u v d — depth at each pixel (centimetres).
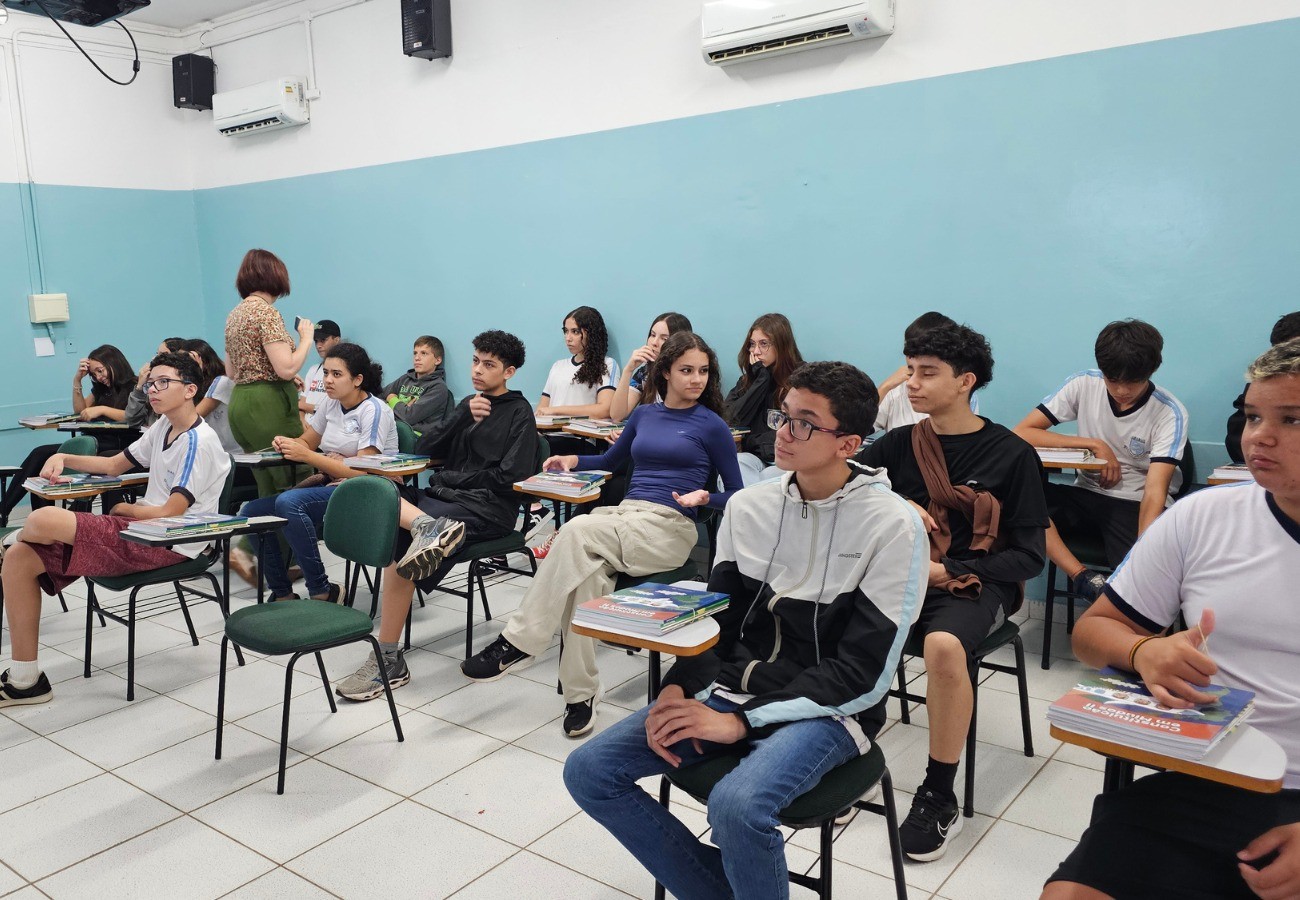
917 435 233
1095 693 123
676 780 160
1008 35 358
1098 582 294
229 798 232
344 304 618
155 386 311
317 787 237
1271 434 114
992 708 280
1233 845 119
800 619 165
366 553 272
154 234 675
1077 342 358
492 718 277
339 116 595
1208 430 336
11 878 200
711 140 441
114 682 307
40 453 503
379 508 270
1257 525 126
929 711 203
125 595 406
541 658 327
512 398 337
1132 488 313
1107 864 121
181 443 313
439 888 195
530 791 234
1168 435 299
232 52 646
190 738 266
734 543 177
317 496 356
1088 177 348
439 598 392
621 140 472
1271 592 123
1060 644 334
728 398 428
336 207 608
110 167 646
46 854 209
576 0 477
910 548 156
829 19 379
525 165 512
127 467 351
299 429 414
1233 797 123
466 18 523
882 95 390
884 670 154
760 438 406
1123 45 336
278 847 210
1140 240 340
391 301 591
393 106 566
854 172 401
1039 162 357
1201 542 131
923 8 375
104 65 638
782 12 390
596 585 265
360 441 390
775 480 177
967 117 371
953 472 227
